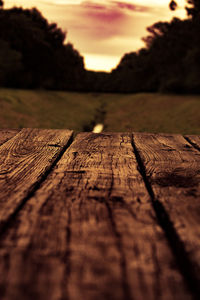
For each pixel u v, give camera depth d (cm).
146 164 117
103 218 81
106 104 1767
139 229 75
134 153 127
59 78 2417
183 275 58
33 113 977
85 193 100
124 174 112
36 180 108
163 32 2073
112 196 98
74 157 123
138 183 108
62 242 69
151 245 68
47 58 2231
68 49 2581
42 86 2170
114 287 53
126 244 68
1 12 2067
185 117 838
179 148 131
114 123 849
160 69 2136
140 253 65
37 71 2173
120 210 87
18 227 76
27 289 53
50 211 86
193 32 1794
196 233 71
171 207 87
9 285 54
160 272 58
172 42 1955
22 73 1998
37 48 2148
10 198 94
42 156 122
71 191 102
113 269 59
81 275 57
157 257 63
